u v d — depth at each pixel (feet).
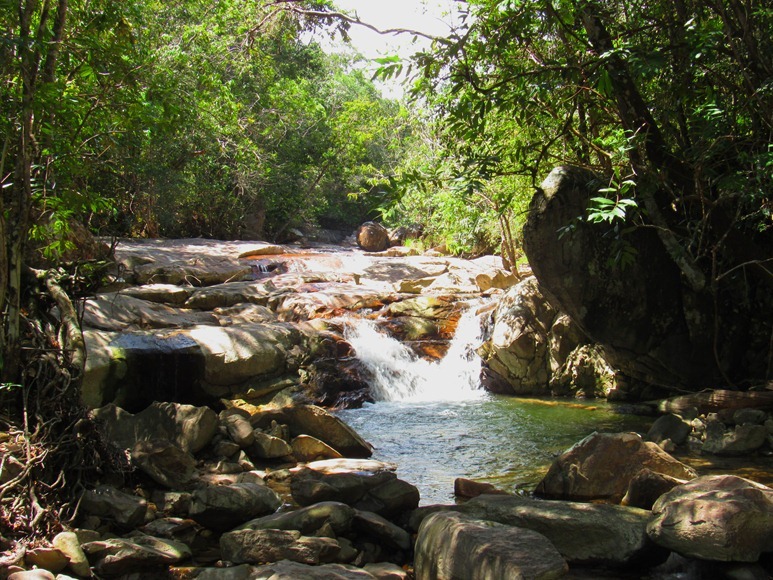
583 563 15.84
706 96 28.58
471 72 28.40
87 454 19.01
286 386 33.68
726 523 14.28
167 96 22.91
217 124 68.59
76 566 15.05
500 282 51.72
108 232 60.54
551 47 34.14
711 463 24.02
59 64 22.11
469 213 53.98
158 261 49.55
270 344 34.14
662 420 27.84
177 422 23.09
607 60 25.55
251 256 60.23
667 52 28.12
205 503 17.70
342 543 16.85
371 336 41.32
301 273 52.75
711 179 29.22
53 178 22.62
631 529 15.71
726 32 26.12
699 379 32.91
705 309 32.04
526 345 39.01
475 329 43.78
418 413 33.81
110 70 21.75
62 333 20.76
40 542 15.46
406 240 99.71
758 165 25.32
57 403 19.15
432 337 43.62
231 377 31.96
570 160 35.09
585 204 30.81
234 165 87.10
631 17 31.07
